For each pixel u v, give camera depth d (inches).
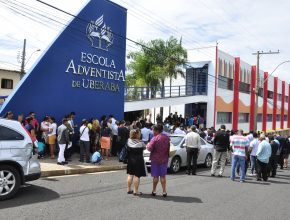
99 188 392.5
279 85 2428.6
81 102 680.4
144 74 1259.8
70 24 652.1
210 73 1444.4
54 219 265.3
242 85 1747.0
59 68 634.8
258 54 1247.5
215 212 309.1
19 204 304.3
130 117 1127.6
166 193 368.2
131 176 370.3
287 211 328.2
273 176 584.1
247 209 328.2
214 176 544.7
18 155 327.3
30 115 557.3
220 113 1515.7
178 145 581.6
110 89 748.0
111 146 670.5
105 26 729.6
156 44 1263.5
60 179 436.8
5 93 1502.2
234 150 509.0
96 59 711.1
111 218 273.7
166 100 1166.3
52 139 562.9
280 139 726.5
